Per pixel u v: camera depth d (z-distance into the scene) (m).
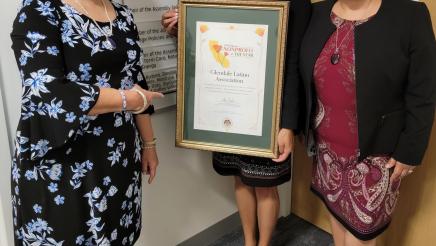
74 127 1.09
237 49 1.54
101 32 1.20
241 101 1.60
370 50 1.34
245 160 1.77
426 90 1.34
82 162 1.20
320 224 2.44
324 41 1.44
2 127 1.44
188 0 1.52
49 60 1.08
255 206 2.05
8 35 1.40
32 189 1.18
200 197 2.18
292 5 1.53
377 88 1.36
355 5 1.39
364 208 1.51
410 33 1.30
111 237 1.30
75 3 1.17
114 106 1.15
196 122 1.67
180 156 2.01
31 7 1.09
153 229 2.00
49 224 1.20
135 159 1.37
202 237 2.25
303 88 1.59
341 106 1.45
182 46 1.58
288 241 2.33
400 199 2.00
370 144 1.42
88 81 1.18
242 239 2.33
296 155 2.46
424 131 1.37
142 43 1.70
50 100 1.07
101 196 1.24
